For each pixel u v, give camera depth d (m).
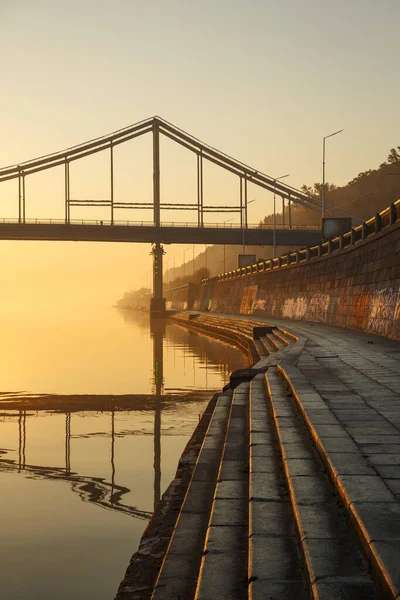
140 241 124.00
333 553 4.56
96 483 12.66
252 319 67.81
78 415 21.44
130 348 52.53
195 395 25.69
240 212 126.12
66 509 10.84
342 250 42.19
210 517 6.54
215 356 42.75
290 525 5.68
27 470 13.85
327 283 47.41
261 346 38.47
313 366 16.97
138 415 21.31
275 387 14.46
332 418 9.12
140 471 13.69
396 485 5.63
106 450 15.97
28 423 20.02
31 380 31.38
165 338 66.19
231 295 101.75
